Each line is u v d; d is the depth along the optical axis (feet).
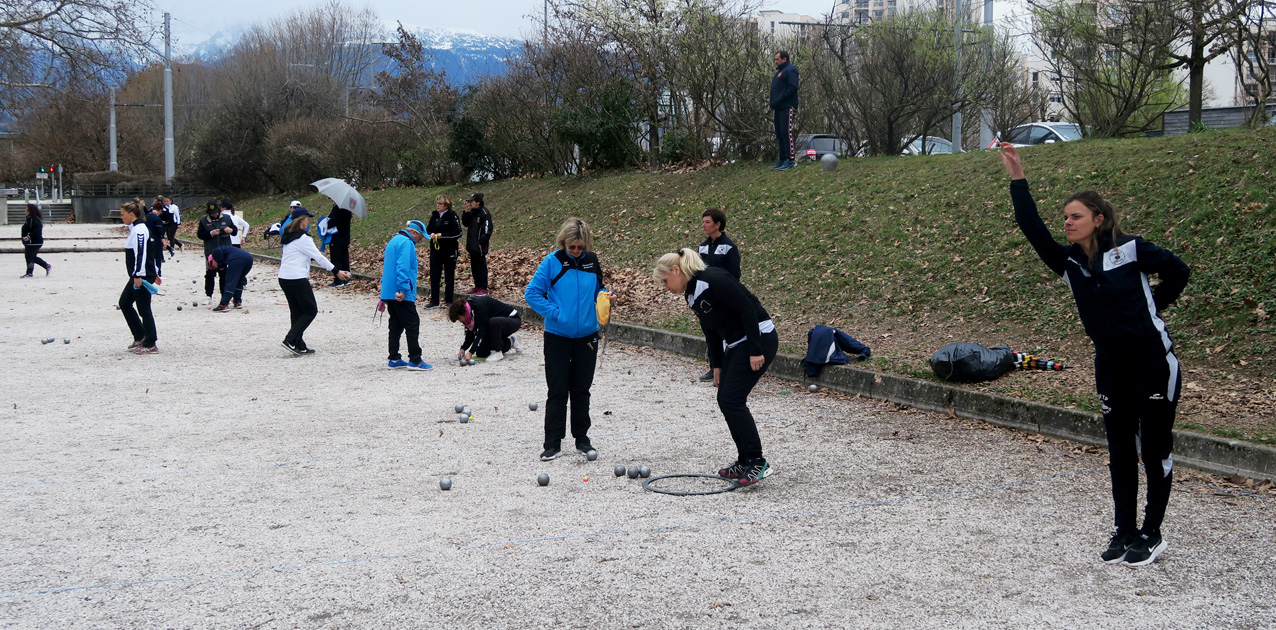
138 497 19.30
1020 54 66.13
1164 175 37.55
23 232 71.97
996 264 37.01
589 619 13.16
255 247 96.02
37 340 41.37
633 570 14.99
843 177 53.78
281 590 14.37
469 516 17.90
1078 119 58.18
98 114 218.18
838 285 40.75
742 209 55.72
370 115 147.64
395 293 34.01
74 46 90.99
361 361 36.19
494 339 35.94
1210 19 51.72
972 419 25.53
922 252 40.81
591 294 22.17
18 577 15.02
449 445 23.52
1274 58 54.03
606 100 79.10
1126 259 14.28
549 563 15.37
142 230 37.55
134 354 37.65
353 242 88.99
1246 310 27.73
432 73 130.31
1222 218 32.55
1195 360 26.68
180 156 212.43
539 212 73.61
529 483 20.18
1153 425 14.53
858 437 23.86
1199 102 53.26
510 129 93.61
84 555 15.98
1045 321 31.65
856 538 16.38
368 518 17.83
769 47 68.13
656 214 61.93
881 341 33.68
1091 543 15.94
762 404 27.96
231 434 24.72
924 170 50.19
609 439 24.03
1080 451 21.99
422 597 14.03
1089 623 12.80
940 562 15.16
